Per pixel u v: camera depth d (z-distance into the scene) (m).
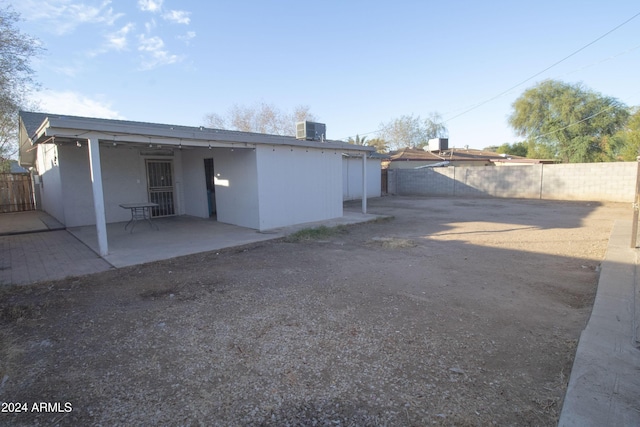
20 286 5.12
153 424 2.25
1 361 3.05
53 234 9.55
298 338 3.40
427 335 3.42
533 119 30.22
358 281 5.18
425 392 2.52
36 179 15.38
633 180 15.84
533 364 2.88
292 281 5.21
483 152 36.59
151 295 4.74
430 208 15.40
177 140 7.60
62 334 3.59
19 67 10.48
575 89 28.50
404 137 48.16
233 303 4.37
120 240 8.42
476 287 4.85
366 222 11.18
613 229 8.79
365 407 2.37
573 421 2.07
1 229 9.94
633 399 2.27
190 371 2.86
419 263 6.19
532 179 18.91
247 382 2.69
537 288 4.79
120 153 11.34
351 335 3.44
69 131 6.15
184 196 12.89
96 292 4.90
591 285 4.88
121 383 2.72
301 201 10.74
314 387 2.60
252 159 9.52
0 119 12.51
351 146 11.94
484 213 13.42
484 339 3.33
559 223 10.62
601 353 2.84
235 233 9.17
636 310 3.72
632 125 23.98
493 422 2.21
